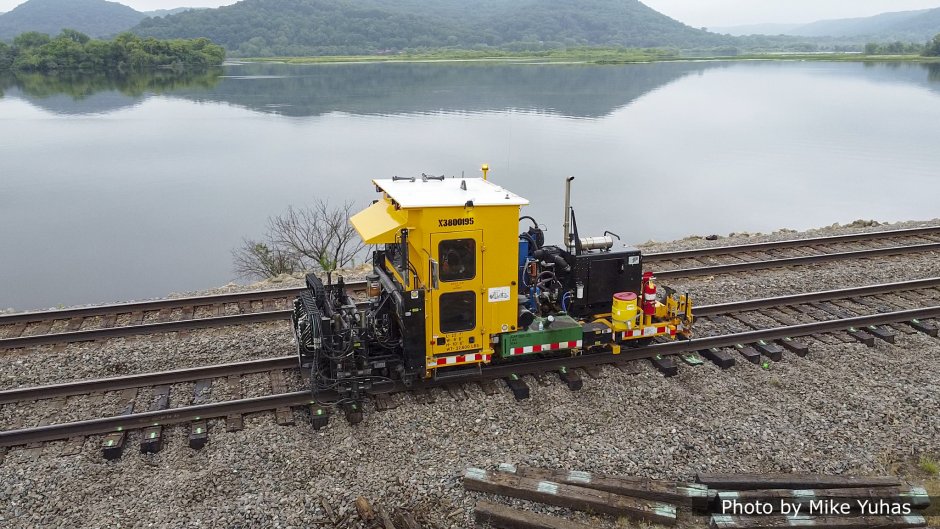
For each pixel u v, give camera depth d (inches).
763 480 297.3
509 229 343.6
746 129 2588.6
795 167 1907.0
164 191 1656.0
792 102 3425.2
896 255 645.9
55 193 1684.3
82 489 297.9
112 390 378.0
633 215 1398.9
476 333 354.3
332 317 343.0
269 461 314.2
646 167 1894.7
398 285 350.6
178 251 1227.2
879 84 4414.4
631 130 2532.0
